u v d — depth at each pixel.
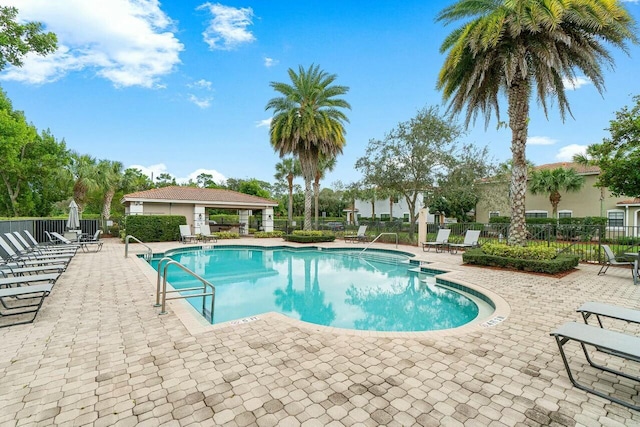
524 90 9.41
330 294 8.02
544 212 22.55
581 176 20.25
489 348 3.75
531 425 2.36
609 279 7.80
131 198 18.80
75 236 15.25
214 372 3.14
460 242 15.16
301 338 4.04
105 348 3.68
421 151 18.19
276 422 2.38
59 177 24.23
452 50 9.45
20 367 3.20
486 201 22.59
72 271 8.49
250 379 3.01
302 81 18.48
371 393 2.78
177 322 4.60
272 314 4.98
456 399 2.69
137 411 2.50
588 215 20.75
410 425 2.35
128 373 3.10
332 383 2.94
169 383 2.92
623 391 2.81
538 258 8.75
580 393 2.79
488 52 9.17
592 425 2.37
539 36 8.77
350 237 19.17
